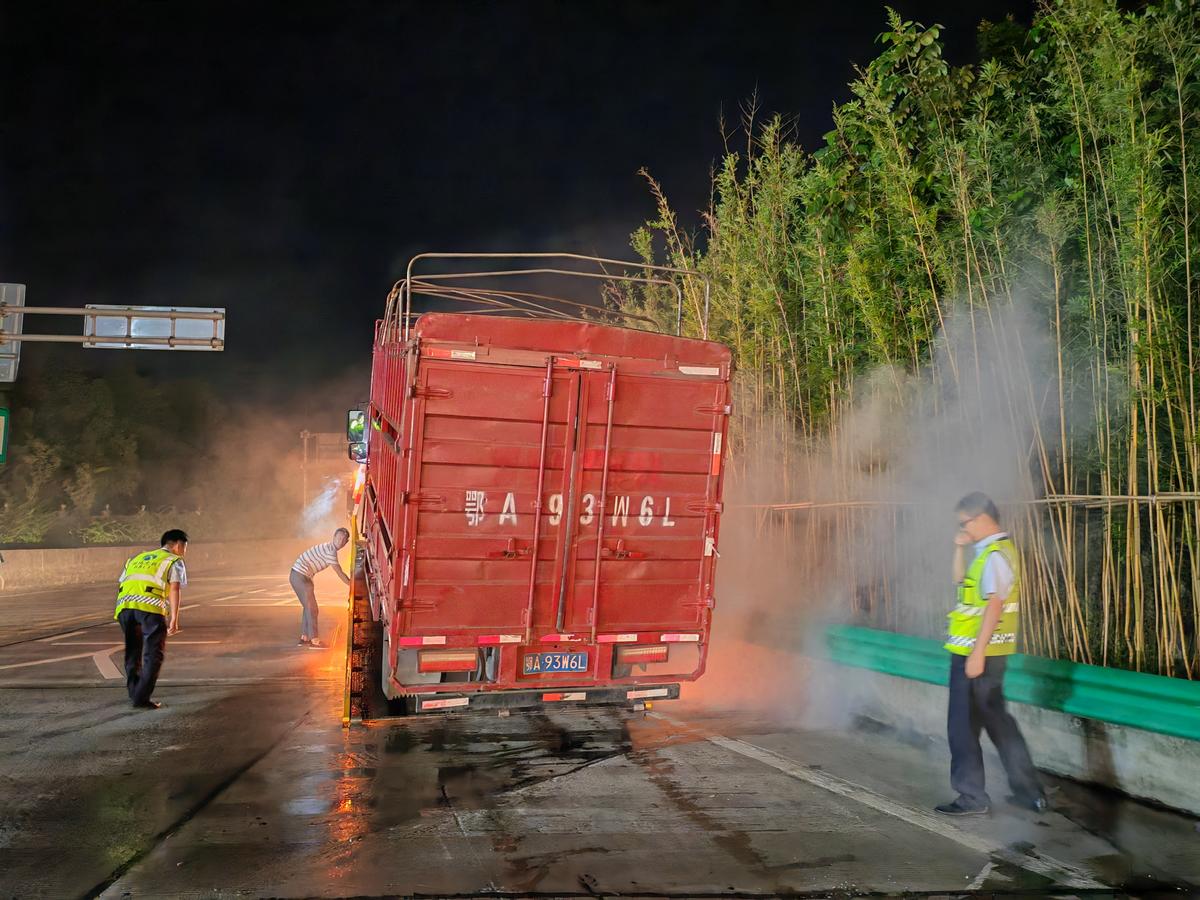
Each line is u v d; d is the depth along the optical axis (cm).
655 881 421
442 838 472
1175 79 590
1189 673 558
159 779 574
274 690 859
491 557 552
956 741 512
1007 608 513
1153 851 457
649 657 590
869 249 775
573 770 597
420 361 538
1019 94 793
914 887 416
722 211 950
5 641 1245
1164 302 592
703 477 597
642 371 578
